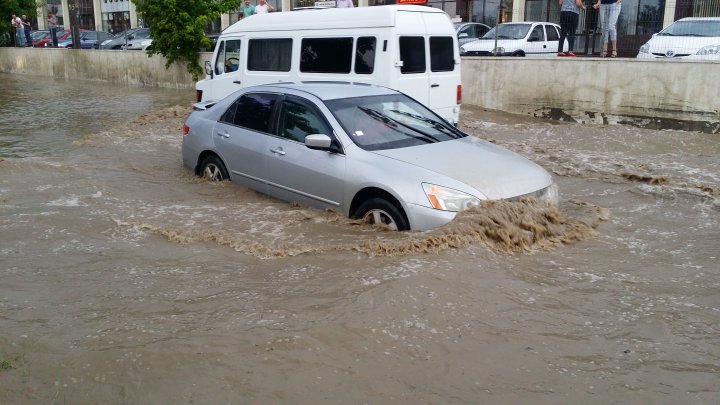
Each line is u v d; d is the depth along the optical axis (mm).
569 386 3416
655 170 9117
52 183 7898
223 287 4707
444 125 7141
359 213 6039
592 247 5660
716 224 6434
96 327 4086
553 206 6039
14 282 4867
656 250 5621
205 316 4203
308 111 6777
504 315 4207
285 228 5992
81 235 5941
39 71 27531
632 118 13352
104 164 9188
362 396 3299
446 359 3652
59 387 3412
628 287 4754
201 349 3746
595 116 13766
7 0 30938
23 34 32406
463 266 4898
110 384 3426
